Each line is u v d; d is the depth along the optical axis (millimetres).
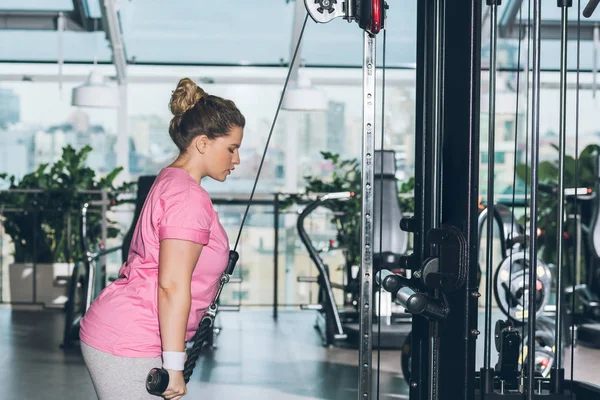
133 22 8562
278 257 7773
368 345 2533
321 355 5699
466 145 2434
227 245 2414
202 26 8672
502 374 2887
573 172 7438
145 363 2328
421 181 2777
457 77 2473
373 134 2496
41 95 8922
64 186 7668
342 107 9125
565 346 5867
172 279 2256
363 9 2377
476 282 2445
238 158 2455
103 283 6793
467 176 2424
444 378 2488
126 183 7789
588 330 6008
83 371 5172
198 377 5035
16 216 7480
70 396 4582
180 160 2430
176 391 2254
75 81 8867
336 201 7500
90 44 8688
